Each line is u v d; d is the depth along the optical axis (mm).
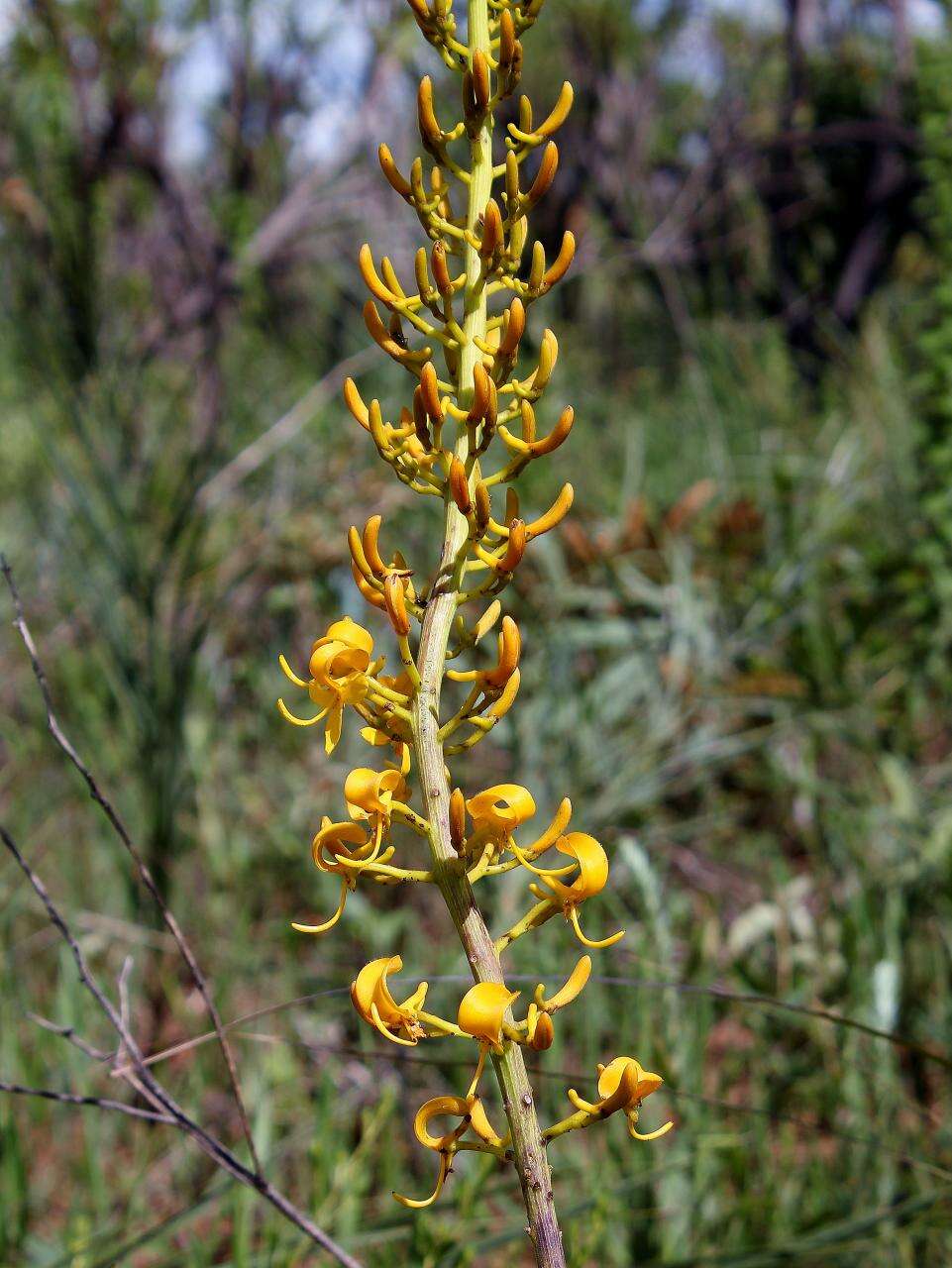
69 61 4973
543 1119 2543
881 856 3189
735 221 8062
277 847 3619
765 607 4066
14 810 3596
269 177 6641
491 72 1314
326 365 5797
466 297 1274
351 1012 2990
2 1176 2314
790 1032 2773
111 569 3346
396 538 4395
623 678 3744
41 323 3730
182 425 4469
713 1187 2365
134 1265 2441
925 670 4133
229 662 4098
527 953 2797
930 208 4980
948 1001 2717
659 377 6859
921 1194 2291
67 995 2713
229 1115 2760
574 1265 1979
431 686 1191
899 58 8836
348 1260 1718
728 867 3605
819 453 5137
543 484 4625
